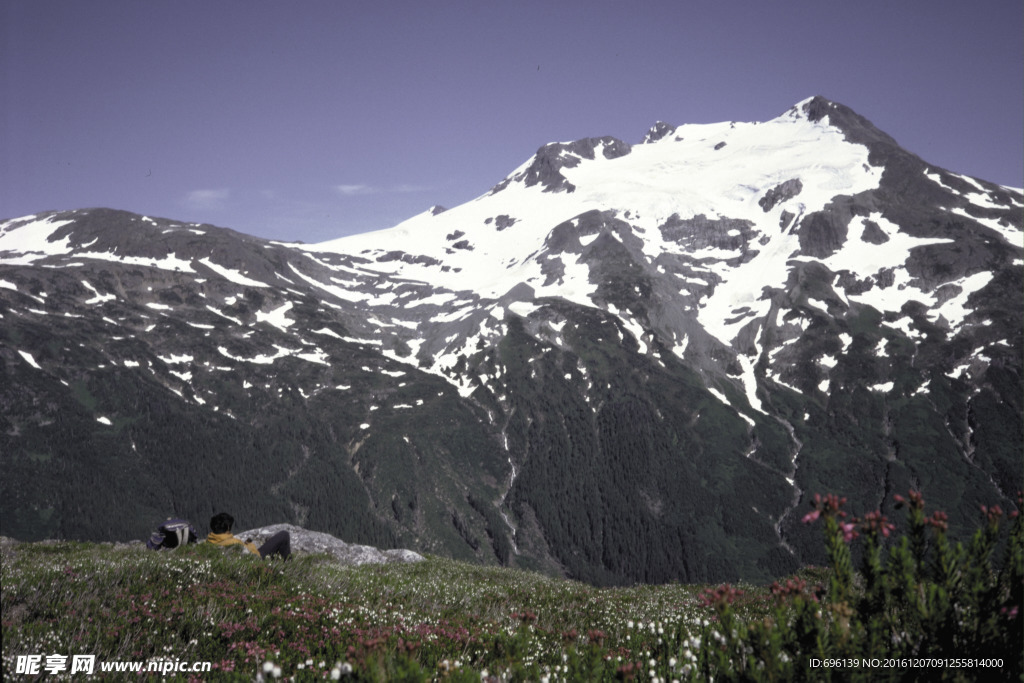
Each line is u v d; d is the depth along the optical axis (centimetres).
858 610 393
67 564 999
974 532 395
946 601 369
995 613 367
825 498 420
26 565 976
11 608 755
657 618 952
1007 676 362
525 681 568
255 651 695
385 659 408
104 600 826
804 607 394
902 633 385
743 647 414
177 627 761
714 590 439
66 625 708
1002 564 388
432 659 689
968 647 368
